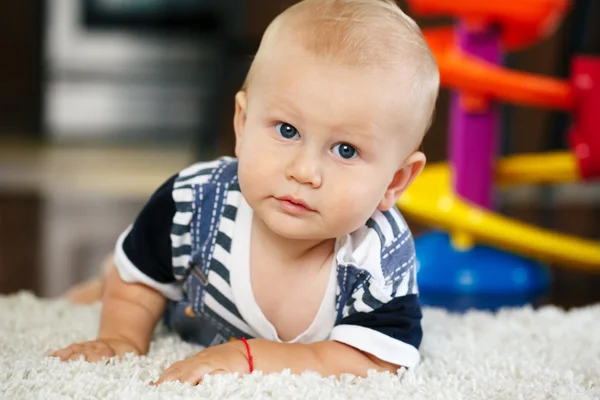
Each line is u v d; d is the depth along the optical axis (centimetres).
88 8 432
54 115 442
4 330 106
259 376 83
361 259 92
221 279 96
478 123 175
